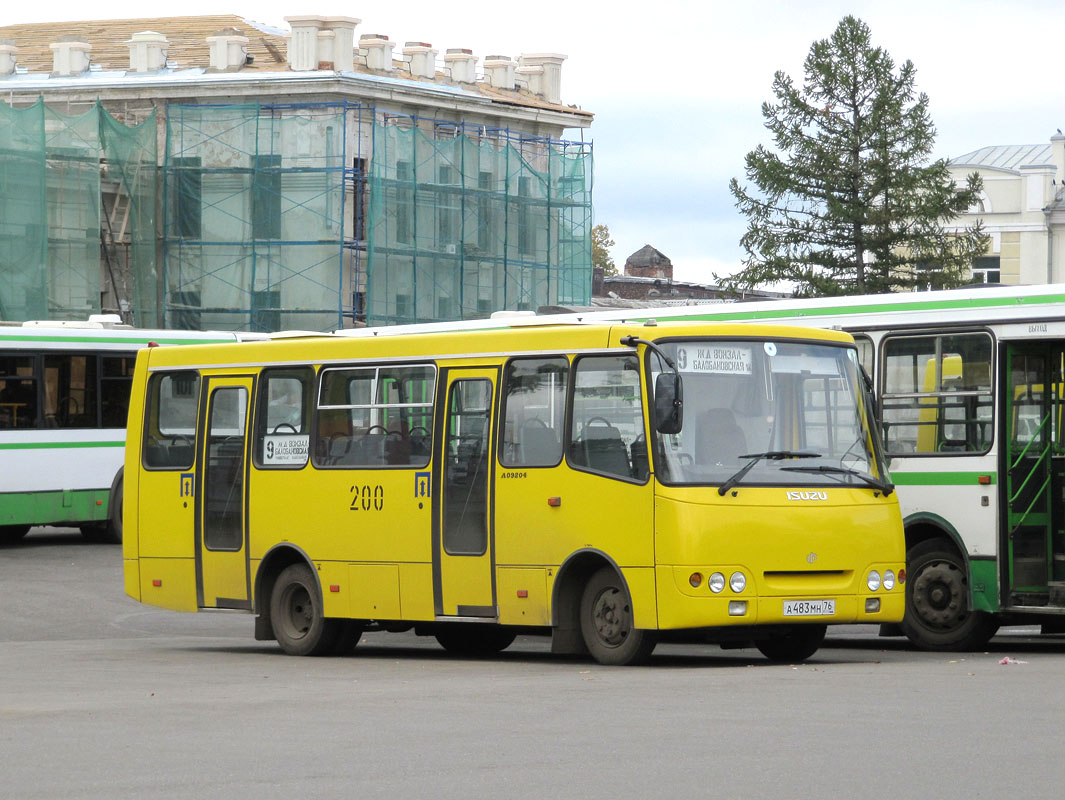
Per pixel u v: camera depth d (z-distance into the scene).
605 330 22.34
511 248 89.75
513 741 14.57
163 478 27.62
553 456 22.70
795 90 92.06
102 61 88.31
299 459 25.88
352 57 83.56
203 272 81.69
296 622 25.98
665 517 21.28
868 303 26.06
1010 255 108.94
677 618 21.19
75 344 45.72
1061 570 24.20
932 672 20.66
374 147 81.81
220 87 82.50
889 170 89.38
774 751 13.73
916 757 13.32
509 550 23.09
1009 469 24.56
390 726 15.72
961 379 25.03
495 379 23.55
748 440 21.84
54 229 75.38
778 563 21.44
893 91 90.25
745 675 20.42
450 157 86.50
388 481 24.62
